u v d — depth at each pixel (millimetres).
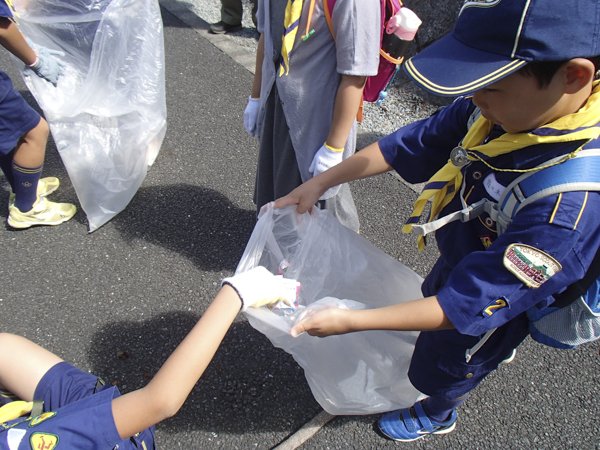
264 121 1901
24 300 2135
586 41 729
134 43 2312
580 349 2006
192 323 2076
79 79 2307
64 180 2844
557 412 1796
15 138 2125
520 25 747
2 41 1896
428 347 1330
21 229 2486
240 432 1705
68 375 1187
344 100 1547
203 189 2812
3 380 1193
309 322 1077
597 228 863
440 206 1211
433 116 1306
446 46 873
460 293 970
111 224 2545
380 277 1588
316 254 1555
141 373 1879
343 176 1403
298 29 1523
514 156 917
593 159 833
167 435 1681
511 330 1184
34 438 860
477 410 1796
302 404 1796
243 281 1036
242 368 1900
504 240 920
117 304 2137
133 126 2434
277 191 1994
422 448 1685
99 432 896
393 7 1601
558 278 905
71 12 2133
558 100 803
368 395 1520
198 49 4367
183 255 2389
